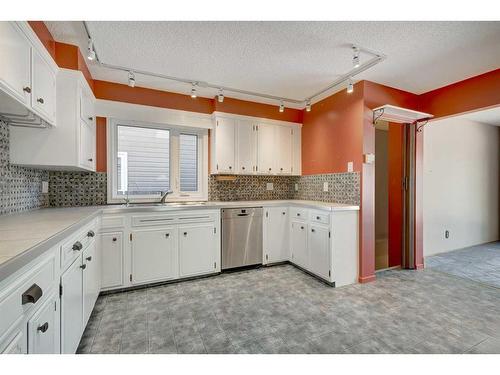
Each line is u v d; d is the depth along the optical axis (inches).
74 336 55.7
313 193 142.7
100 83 110.4
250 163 139.0
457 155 172.9
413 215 128.9
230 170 133.5
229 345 64.4
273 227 130.5
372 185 112.6
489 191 192.5
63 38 79.4
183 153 133.1
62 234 46.4
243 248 122.6
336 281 104.1
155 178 126.0
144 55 89.3
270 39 79.6
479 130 186.7
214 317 78.4
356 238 109.3
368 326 73.4
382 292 98.3
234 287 102.3
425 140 155.6
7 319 29.2
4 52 51.1
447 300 91.3
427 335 68.9
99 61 92.5
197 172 137.1
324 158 134.4
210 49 85.7
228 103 134.1
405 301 90.3
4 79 51.1
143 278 99.8
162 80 110.8
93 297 77.5
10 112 64.7
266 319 77.3
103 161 114.0
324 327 72.9
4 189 70.4
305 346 63.9
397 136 135.4
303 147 153.2
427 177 156.3
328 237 104.6
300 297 93.2
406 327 73.0
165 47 84.1
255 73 104.8
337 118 125.1
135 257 98.5
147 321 75.8
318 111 139.7
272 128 145.6
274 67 99.3
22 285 33.0
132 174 121.2
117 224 95.5
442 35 77.0
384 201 140.2
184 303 87.8
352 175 115.0
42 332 39.0
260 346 64.0
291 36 78.0
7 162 71.9
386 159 140.4
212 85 115.6
